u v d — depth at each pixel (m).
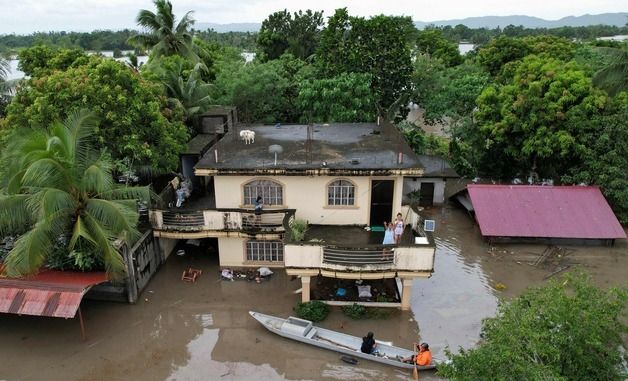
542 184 30.28
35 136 16.62
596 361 12.03
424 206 30.72
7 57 31.64
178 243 25.23
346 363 16.64
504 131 30.31
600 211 25.78
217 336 18.16
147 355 17.03
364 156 20.83
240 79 36.75
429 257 17.45
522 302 13.13
